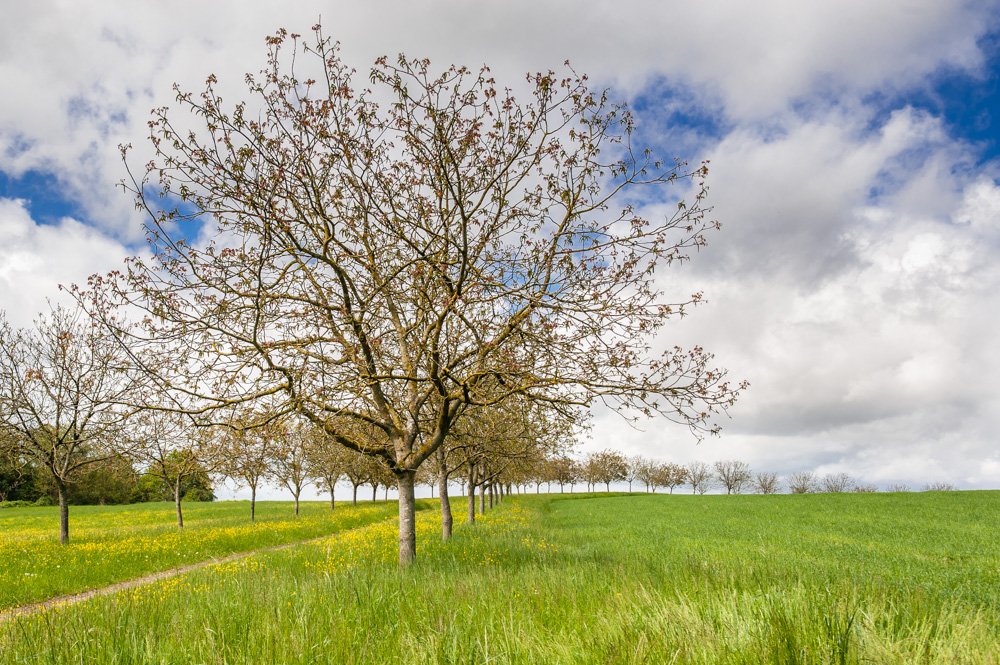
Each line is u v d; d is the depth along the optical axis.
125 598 7.53
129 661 4.71
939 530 22.03
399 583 7.72
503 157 9.97
